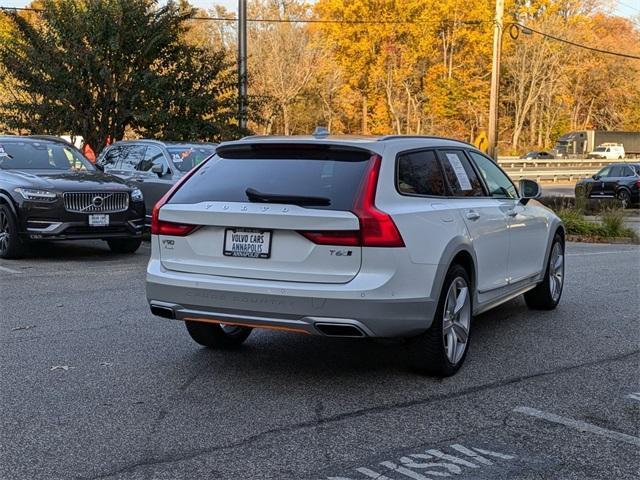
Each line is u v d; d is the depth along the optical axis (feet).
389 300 16.20
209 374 18.52
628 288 31.76
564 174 144.56
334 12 184.03
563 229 27.37
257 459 13.37
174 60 65.67
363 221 16.15
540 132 235.81
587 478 12.70
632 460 13.48
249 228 16.90
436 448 13.93
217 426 14.98
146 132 64.28
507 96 225.97
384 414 15.75
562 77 217.97
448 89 196.75
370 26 183.42
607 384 18.03
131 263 36.88
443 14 186.09
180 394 16.98
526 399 16.84
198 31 162.30
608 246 52.06
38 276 32.58
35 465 13.07
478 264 20.03
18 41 66.64
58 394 16.89
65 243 45.16
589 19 208.03
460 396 16.99
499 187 23.35
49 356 19.97
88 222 36.83
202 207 17.44
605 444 14.23
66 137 63.16
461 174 20.70
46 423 15.08
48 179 37.17
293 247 16.55
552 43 204.64
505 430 14.89
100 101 62.95
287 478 12.58
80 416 15.51
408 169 18.24
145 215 40.70
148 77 62.08
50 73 61.26
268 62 165.68
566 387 17.76
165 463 13.19
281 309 16.42
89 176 39.06
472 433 14.71
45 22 67.21
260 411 15.88
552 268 26.86
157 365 19.25
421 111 202.69
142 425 15.02
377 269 16.19
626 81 242.58
